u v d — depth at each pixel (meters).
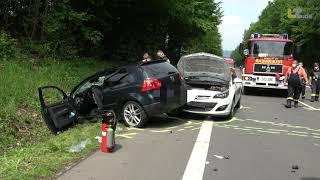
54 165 8.09
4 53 18.73
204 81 14.82
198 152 9.78
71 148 9.47
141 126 12.79
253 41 25.28
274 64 24.88
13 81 14.66
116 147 10.01
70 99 12.41
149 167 8.43
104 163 8.59
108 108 13.04
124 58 33.00
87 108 13.30
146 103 12.63
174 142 10.77
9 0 22.33
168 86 12.98
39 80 16.27
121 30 33.09
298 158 9.63
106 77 13.25
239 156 9.58
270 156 9.71
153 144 10.48
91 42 26.09
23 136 11.02
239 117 15.49
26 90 14.19
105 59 30.95
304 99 23.72
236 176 8.04
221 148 10.30
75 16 23.38
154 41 38.22
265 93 26.66
